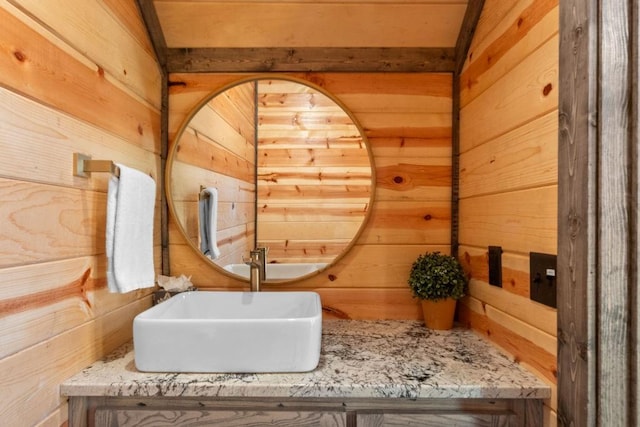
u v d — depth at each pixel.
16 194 0.63
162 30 1.19
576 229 0.64
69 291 0.78
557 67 0.73
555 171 0.73
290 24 1.19
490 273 1.01
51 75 0.72
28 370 0.66
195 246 1.26
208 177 1.27
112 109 0.94
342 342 1.03
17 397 0.63
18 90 0.64
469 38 1.14
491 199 1.01
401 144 1.26
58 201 0.74
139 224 0.94
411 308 1.26
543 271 0.77
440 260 1.16
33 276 0.67
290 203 1.26
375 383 0.78
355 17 1.17
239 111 1.26
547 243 0.76
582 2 0.63
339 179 1.26
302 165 1.26
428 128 1.26
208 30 1.20
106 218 0.87
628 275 0.60
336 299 1.26
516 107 0.88
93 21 0.86
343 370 0.84
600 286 0.61
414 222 1.26
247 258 1.24
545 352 0.77
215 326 0.81
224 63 1.24
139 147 1.09
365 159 1.25
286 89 1.26
